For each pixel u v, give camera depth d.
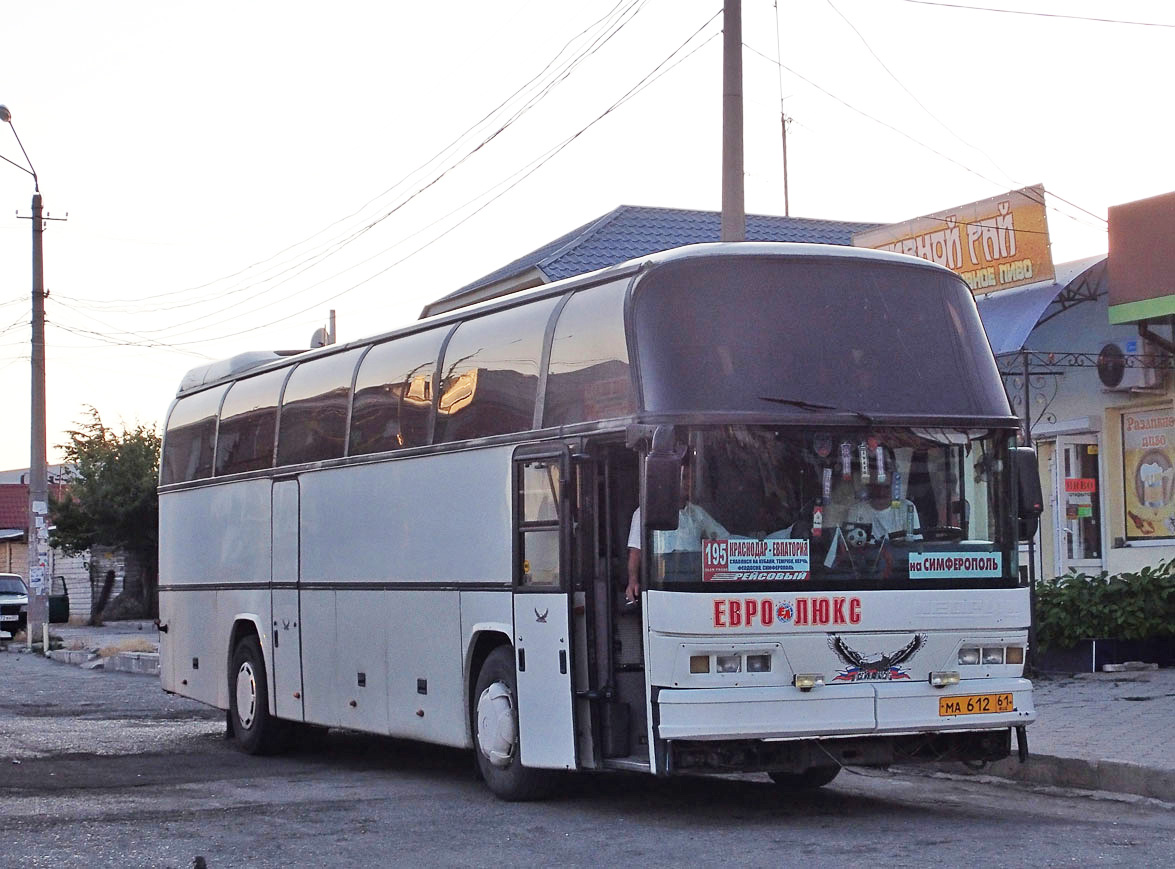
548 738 10.67
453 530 12.02
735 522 9.59
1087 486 19.67
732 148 15.48
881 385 10.07
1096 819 10.01
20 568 55.25
